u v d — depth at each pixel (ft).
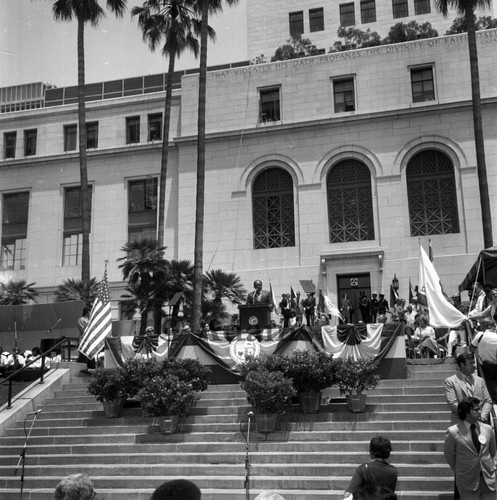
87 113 122.31
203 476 38.78
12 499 39.14
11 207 123.34
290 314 78.48
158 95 119.44
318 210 104.12
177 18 108.06
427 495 33.27
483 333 38.99
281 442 41.42
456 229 98.78
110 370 49.75
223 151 110.32
